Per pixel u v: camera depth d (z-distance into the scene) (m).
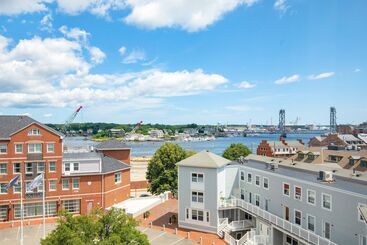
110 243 23.28
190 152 79.94
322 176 40.25
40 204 57.00
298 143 145.88
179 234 47.78
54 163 57.78
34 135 56.50
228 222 50.75
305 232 37.25
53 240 23.84
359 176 40.72
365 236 31.89
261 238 43.47
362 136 154.75
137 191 91.38
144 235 26.03
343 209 34.62
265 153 139.38
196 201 50.25
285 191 44.12
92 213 26.59
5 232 48.88
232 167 54.78
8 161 55.00
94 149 73.50
